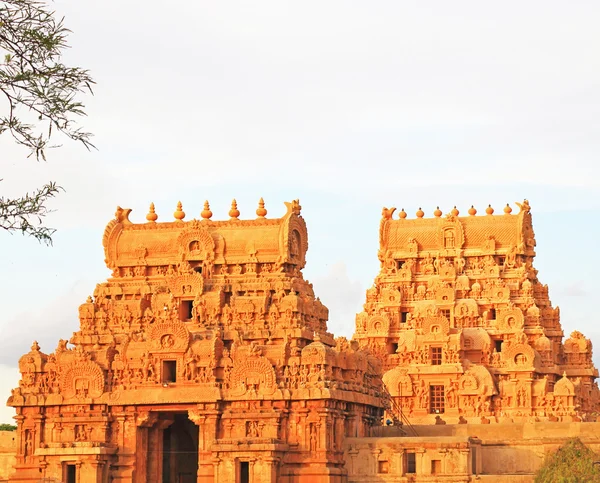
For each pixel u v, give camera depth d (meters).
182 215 137.00
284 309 126.62
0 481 132.25
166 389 122.50
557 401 162.88
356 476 121.31
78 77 52.38
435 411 165.75
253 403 121.00
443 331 168.75
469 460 119.50
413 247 182.00
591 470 109.69
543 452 123.94
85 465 120.19
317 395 119.19
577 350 179.62
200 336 125.25
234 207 134.88
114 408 123.88
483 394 163.50
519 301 175.38
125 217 136.88
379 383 137.50
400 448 120.56
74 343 131.12
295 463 119.50
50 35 51.94
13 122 50.94
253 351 121.88
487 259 179.00
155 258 133.50
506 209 181.50
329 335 133.88
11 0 51.72
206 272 131.38
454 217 181.25
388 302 179.38
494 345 171.50
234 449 117.44
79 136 52.03
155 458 124.75
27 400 125.81
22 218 52.06
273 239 130.88
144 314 130.25
